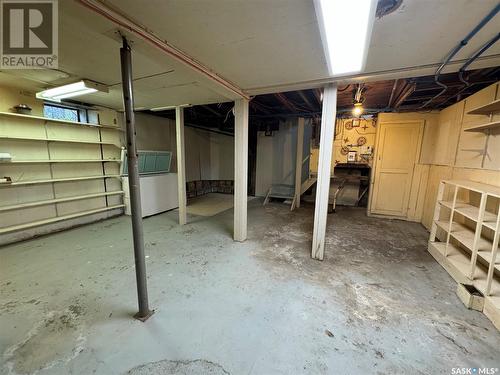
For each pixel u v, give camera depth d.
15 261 2.47
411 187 4.12
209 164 7.24
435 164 3.66
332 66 1.87
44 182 3.20
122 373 1.23
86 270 2.30
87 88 2.52
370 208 4.48
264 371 1.26
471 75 2.60
